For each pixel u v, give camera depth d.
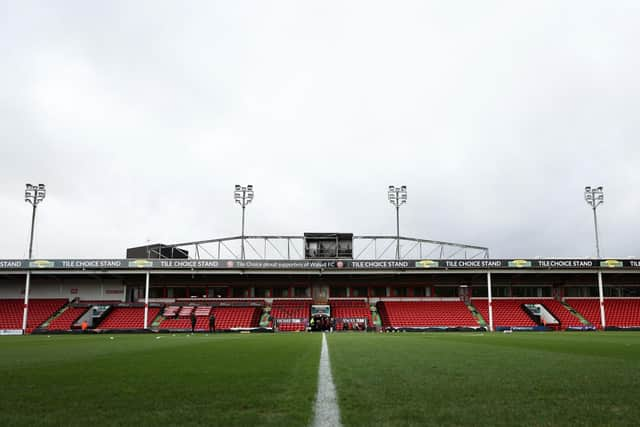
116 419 5.93
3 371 11.41
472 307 76.12
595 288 79.94
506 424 5.59
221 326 69.12
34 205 70.00
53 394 7.77
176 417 6.03
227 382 9.12
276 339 35.03
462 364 12.77
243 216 80.12
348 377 9.88
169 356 16.42
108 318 71.06
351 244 81.06
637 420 5.78
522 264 69.56
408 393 7.75
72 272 68.56
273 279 79.81
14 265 68.00
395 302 78.38
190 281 79.38
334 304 78.44
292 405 6.78
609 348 21.41
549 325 70.69
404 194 81.75
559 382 8.94
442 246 81.12
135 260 68.88
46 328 68.88
